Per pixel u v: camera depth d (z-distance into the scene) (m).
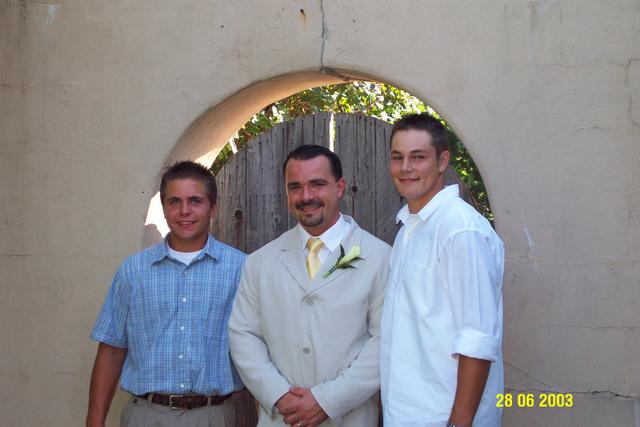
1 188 3.63
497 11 3.07
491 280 2.37
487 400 2.48
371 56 3.22
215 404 2.99
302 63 3.31
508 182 3.03
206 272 3.06
